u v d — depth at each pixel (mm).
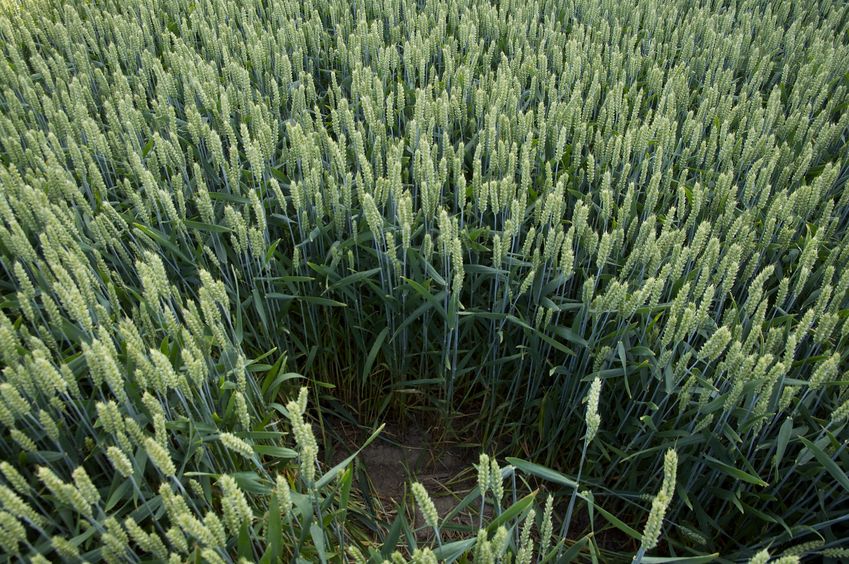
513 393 3129
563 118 3475
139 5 5012
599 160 3408
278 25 5074
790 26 5301
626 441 2752
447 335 2801
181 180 2908
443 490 3068
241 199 3027
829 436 2160
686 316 2135
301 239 3055
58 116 3283
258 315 3166
